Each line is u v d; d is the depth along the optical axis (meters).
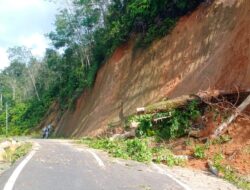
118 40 33.91
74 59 55.38
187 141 13.84
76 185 8.00
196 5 24.70
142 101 26.08
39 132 61.22
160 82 24.98
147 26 29.05
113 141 17.28
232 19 20.25
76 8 49.31
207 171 11.69
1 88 98.94
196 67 21.53
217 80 15.81
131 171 10.34
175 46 24.88
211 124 13.81
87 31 47.91
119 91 30.56
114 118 28.94
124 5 37.22
